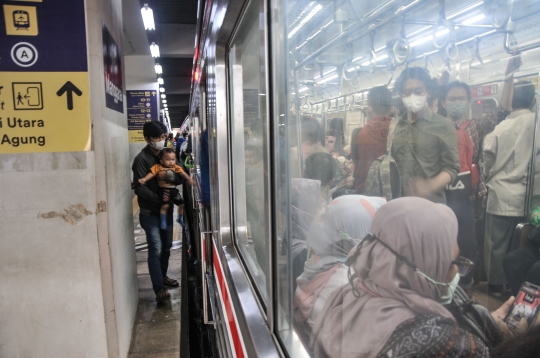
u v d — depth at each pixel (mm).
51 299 2322
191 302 4301
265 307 1401
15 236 2260
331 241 979
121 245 2805
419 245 778
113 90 2734
